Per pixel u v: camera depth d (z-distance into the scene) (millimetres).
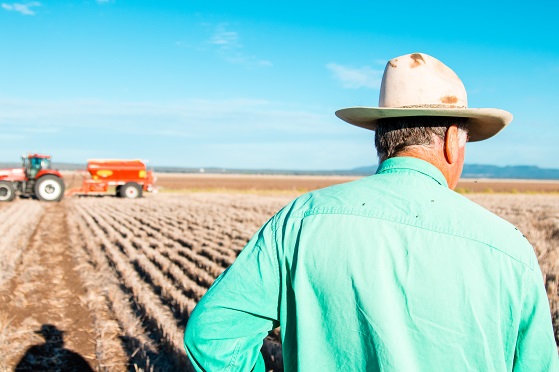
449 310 1295
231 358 1504
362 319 1350
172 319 6824
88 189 30453
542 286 1333
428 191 1451
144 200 28891
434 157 1557
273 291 1531
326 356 1399
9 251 11234
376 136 1668
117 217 19078
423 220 1383
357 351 1355
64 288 8656
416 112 1512
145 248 11500
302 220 1512
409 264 1342
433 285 1313
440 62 1593
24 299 7738
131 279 8594
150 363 5625
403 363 1290
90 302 7723
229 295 1519
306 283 1438
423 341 1300
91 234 14430
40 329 6625
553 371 1320
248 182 86938
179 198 31531
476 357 1286
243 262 1560
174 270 9133
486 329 1294
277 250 1528
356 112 1629
